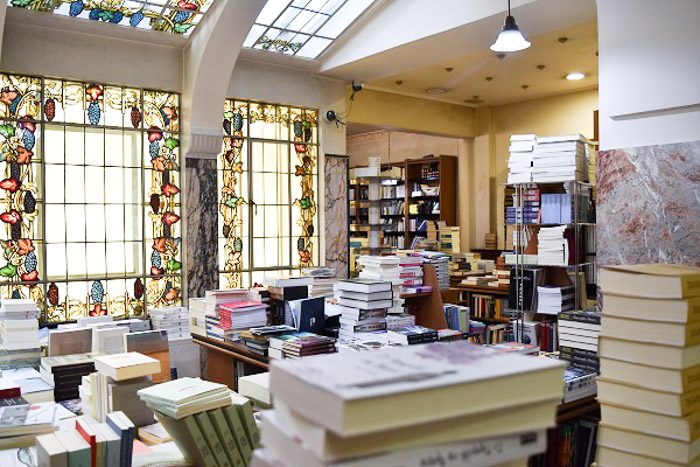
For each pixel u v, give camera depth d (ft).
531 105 34.73
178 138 23.16
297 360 2.81
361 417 2.25
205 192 23.35
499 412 2.60
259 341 13.75
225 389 6.59
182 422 6.21
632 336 5.01
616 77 13.53
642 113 13.15
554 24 19.62
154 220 22.72
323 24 23.63
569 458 9.84
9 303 13.61
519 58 26.40
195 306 16.61
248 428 6.61
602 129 13.80
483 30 20.45
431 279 19.10
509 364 2.74
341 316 15.08
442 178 37.50
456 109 35.55
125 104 22.09
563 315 10.82
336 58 25.18
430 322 18.94
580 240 18.25
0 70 19.54
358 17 23.41
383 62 24.61
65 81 20.94
